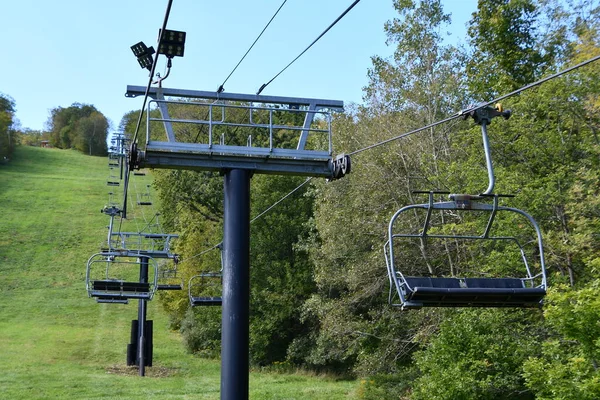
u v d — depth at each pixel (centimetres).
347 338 2625
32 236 6412
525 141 1728
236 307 1092
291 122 4466
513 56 2442
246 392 1073
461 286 706
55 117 14338
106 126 12550
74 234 6538
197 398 2616
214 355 3794
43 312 4609
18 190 8069
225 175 1148
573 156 1769
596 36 1920
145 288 2161
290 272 3659
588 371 1177
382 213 2458
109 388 2789
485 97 2445
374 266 2412
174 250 4603
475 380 1585
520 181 1695
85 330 4238
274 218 3753
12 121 11131
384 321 2514
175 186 4547
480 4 2559
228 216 1122
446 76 2534
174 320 4512
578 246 1481
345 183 2564
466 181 1897
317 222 2748
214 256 4078
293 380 3291
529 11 2462
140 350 3138
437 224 2275
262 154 1145
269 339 3759
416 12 2675
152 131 6194
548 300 1213
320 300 2892
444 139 2377
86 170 10038
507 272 1636
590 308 1135
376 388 2452
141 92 1160
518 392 1692
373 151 2431
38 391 2686
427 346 2041
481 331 1673
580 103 1695
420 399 1753
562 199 1572
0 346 3719
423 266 2366
